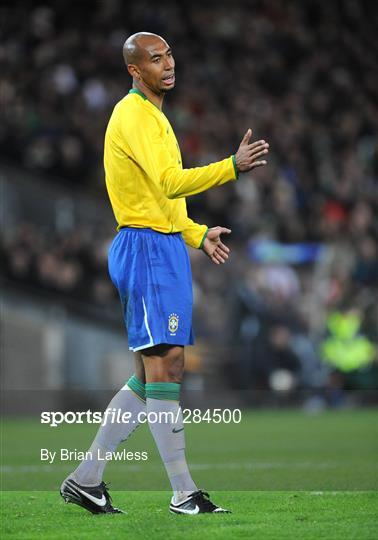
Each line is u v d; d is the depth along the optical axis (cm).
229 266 6488
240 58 8931
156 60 2083
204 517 1975
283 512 2033
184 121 7806
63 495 2073
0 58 7581
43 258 6112
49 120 7112
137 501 2278
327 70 9344
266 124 8388
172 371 2064
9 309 5866
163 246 2073
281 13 9488
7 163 6569
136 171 2069
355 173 8075
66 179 6800
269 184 7369
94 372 6109
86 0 8519
